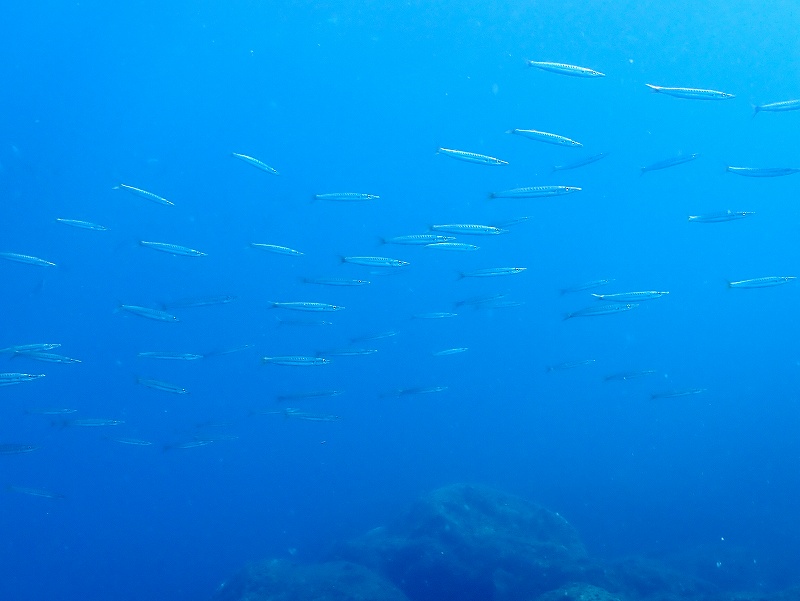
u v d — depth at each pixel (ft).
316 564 44.24
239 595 40.81
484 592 39.55
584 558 40.93
